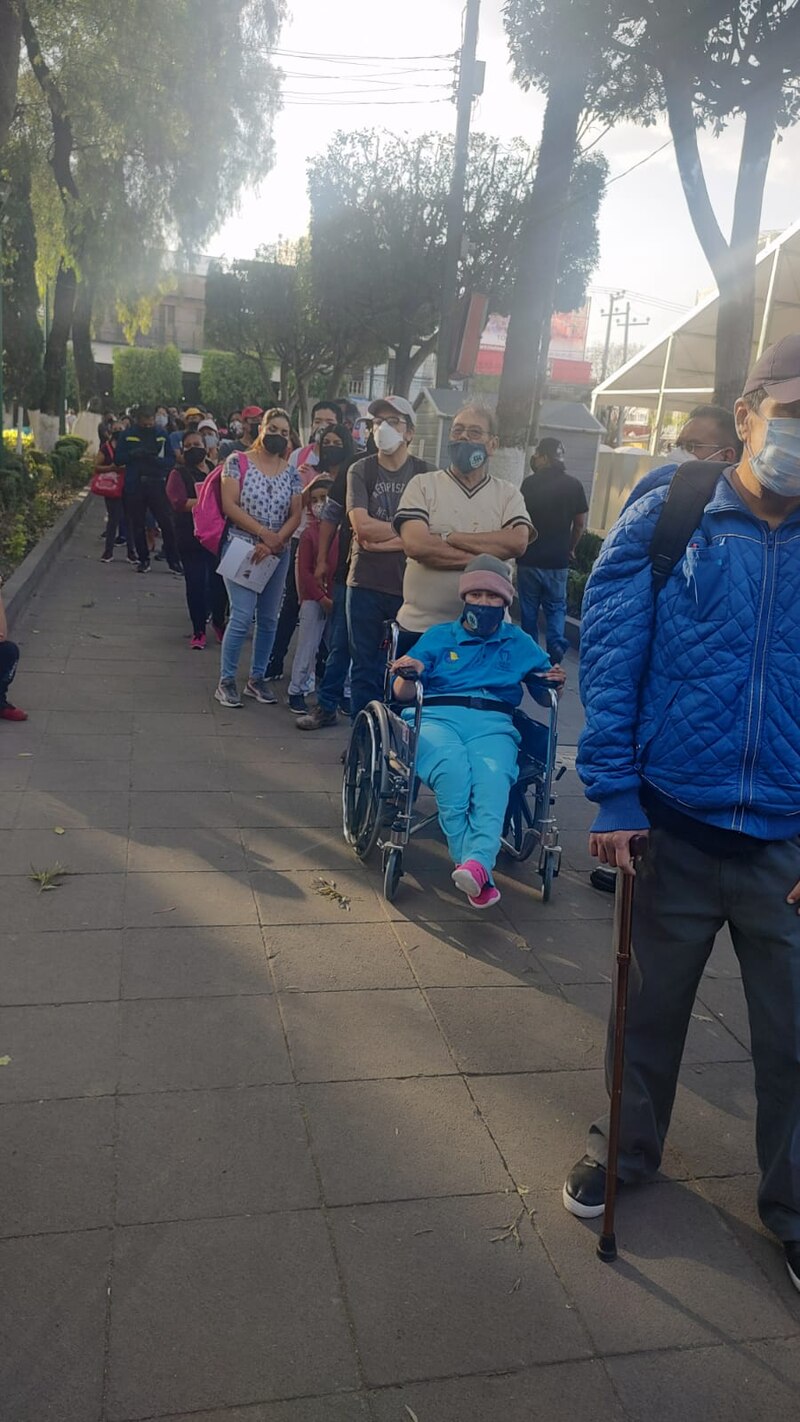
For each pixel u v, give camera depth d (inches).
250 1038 125.7
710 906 94.7
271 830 189.6
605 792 91.4
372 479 218.2
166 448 581.3
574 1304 91.4
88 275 862.5
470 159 986.7
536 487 354.0
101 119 741.3
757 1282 95.5
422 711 168.7
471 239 987.3
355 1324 87.3
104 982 135.3
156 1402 79.1
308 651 264.7
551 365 2034.9
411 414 219.6
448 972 145.2
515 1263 95.3
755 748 88.8
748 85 319.9
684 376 811.4
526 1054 127.2
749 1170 110.7
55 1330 84.5
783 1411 82.4
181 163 794.8
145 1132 108.0
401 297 1049.5
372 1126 112.0
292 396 1893.5
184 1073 118.1
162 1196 99.6
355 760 183.2
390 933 155.3
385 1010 134.3
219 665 313.9
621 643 91.1
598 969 149.6
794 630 87.7
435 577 185.6
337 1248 95.1
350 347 1402.6
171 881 165.8
